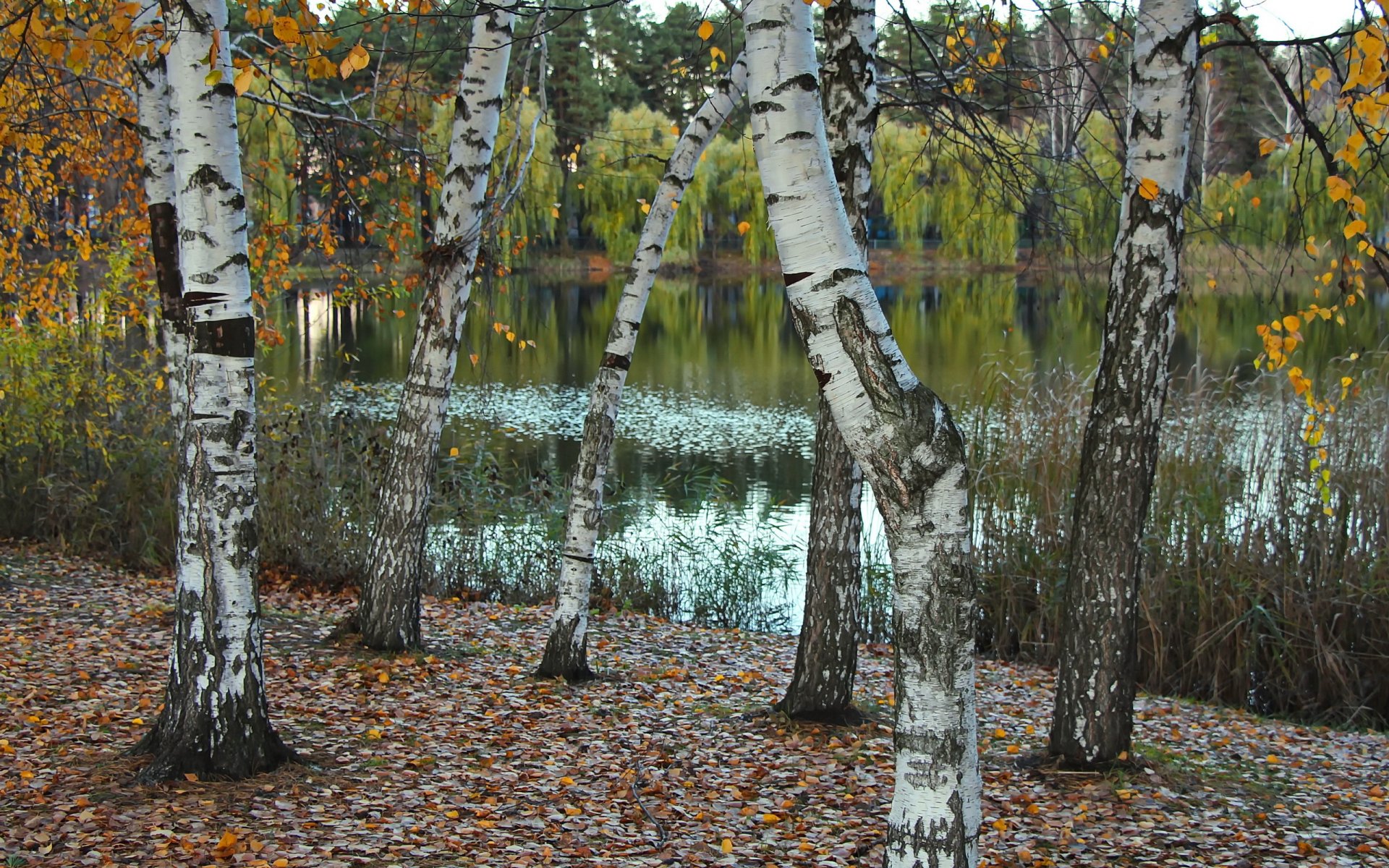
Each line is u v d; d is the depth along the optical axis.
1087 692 5.78
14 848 4.23
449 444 16.75
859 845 4.81
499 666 7.75
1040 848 4.85
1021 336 26.25
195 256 4.69
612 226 32.31
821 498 6.46
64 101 8.49
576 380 23.61
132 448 11.16
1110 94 6.49
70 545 10.86
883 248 48.31
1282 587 8.80
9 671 6.75
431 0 6.59
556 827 4.87
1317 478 8.82
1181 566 9.13
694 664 8.47
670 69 7.14
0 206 10.08
